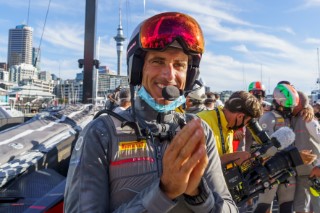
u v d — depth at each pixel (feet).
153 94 4.55
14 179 7.83
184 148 3.23
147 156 4.20
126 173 4.10
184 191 3.43
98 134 4.18
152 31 4.38
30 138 10.37
